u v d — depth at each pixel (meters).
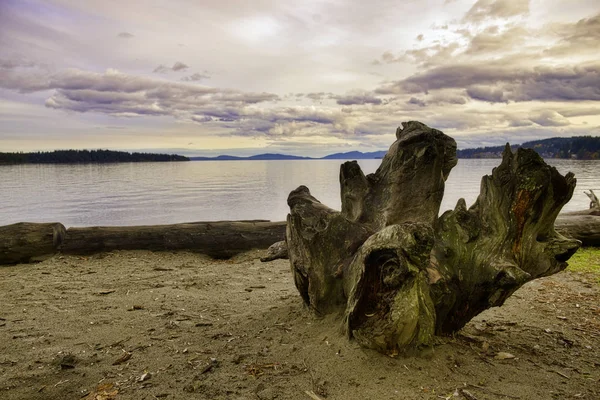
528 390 2.99
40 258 8.76
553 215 3.77
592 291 6.26
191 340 4.08
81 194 36.19
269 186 45.28
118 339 4.19
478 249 3.69
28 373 3.46
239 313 5.04
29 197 33.41
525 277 3.37
